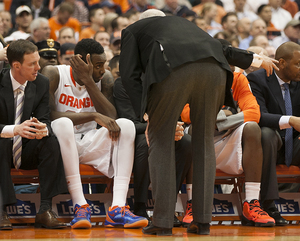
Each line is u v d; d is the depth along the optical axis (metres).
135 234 7.03
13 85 8.88
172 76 6.35
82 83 10.08
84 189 11.28
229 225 9.54
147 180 8.97
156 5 26.61
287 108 10.47
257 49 13.80
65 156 8.55
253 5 27.86
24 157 8.66
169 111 6.50
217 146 9.75
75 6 25.28
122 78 6.82
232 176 9.95
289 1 27.83
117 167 8.80
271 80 10.65
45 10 24.50
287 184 12.07
